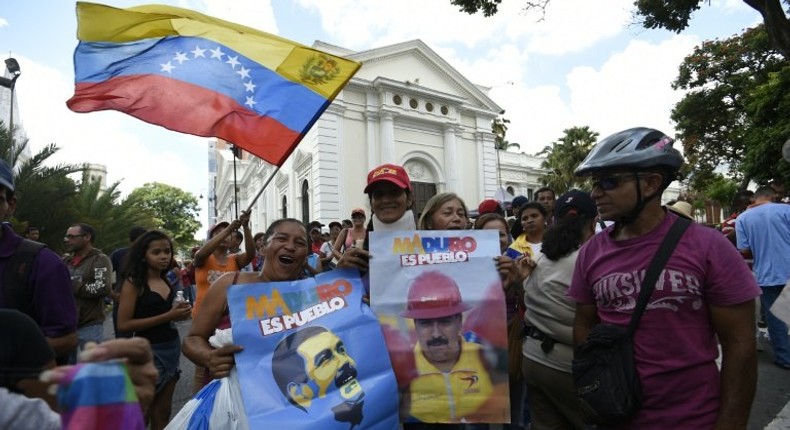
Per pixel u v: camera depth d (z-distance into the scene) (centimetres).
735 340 143
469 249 208
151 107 273
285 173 2758
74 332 215
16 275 201
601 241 175
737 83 2038
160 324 319
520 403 280
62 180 1273
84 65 270
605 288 163
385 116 2297
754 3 664
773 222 460
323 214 2111
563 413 237
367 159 2277
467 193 2592
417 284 201
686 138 2311
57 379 103
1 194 195
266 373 175
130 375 115
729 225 665
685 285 146
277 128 277
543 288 233
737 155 2206
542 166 3431
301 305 191
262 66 289
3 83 1162
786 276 448
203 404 177
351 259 205
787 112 1406
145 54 280
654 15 849
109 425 104
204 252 436
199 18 296
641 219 160
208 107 277
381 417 178
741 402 141
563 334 226
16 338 126
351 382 180
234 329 180
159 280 335
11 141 1182
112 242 1594
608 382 149
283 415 168
